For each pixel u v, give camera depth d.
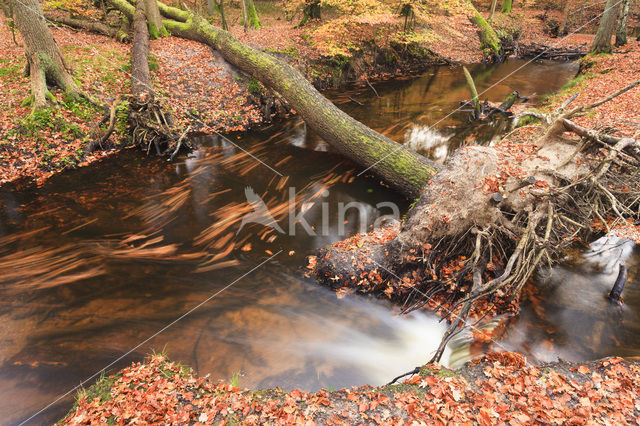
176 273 5.47
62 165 8.27
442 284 4.95
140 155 9.16
